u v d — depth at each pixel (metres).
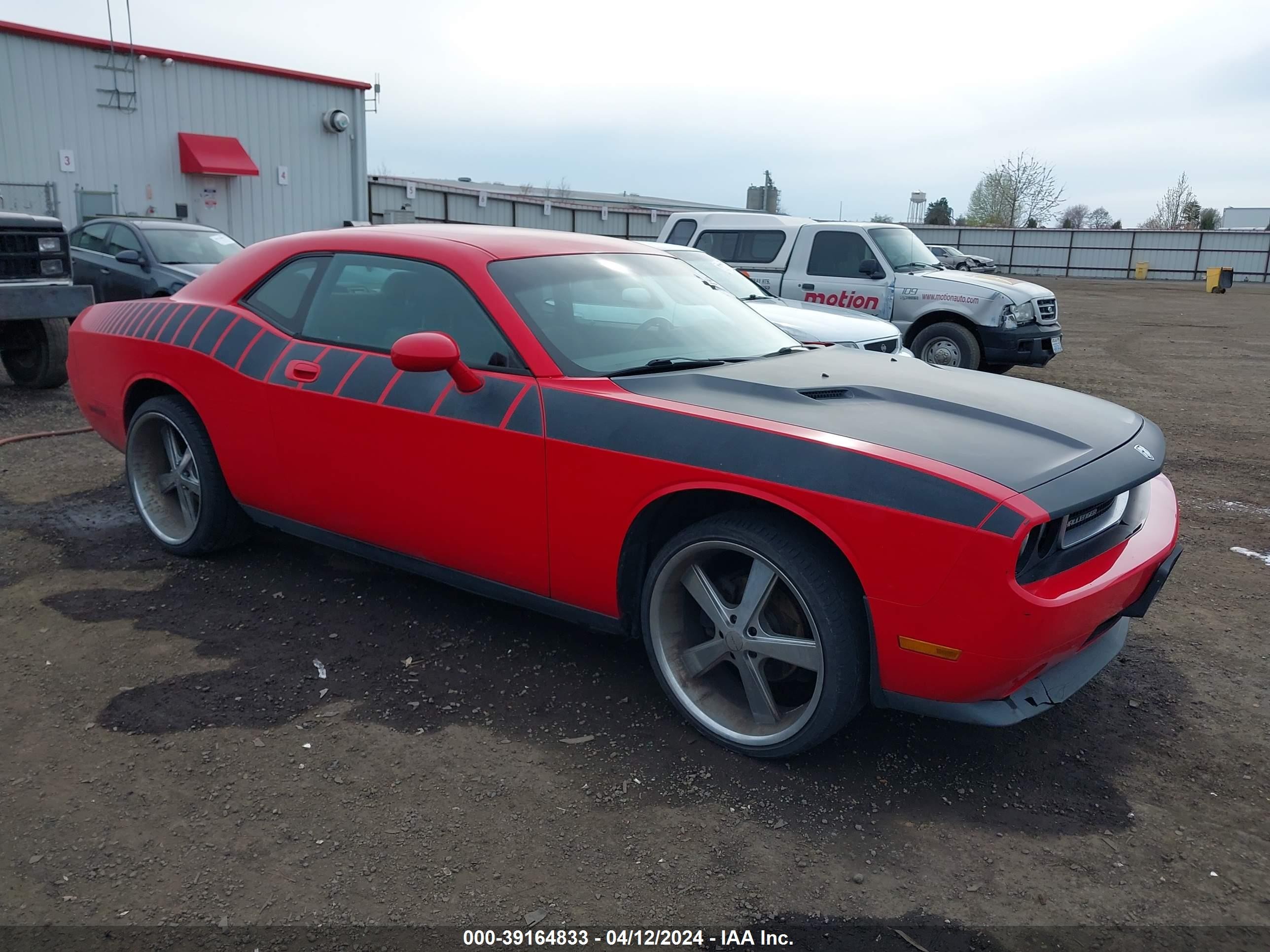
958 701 2.53
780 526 2.69
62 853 2.37
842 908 2.25
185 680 3.27
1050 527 2.48
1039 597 2.39
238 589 4.06
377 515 3.55
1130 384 11.26
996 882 2.35
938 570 2.40
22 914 2.16
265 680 3.28
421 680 3.31
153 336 4.22
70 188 19.53
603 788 2.70
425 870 2.34
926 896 2.30
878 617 2.52
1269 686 3.46
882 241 10.45
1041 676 2.75
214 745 2.88
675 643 3.02
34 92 18.75
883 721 3.14
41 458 6.15
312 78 22.86
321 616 3.81
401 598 4.00
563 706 3.16
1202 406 9.77
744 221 11.22
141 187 20.58
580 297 3.48
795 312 7.59
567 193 57.06
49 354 8.34
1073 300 29.06
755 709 2.87
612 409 2.94
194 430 4.11
